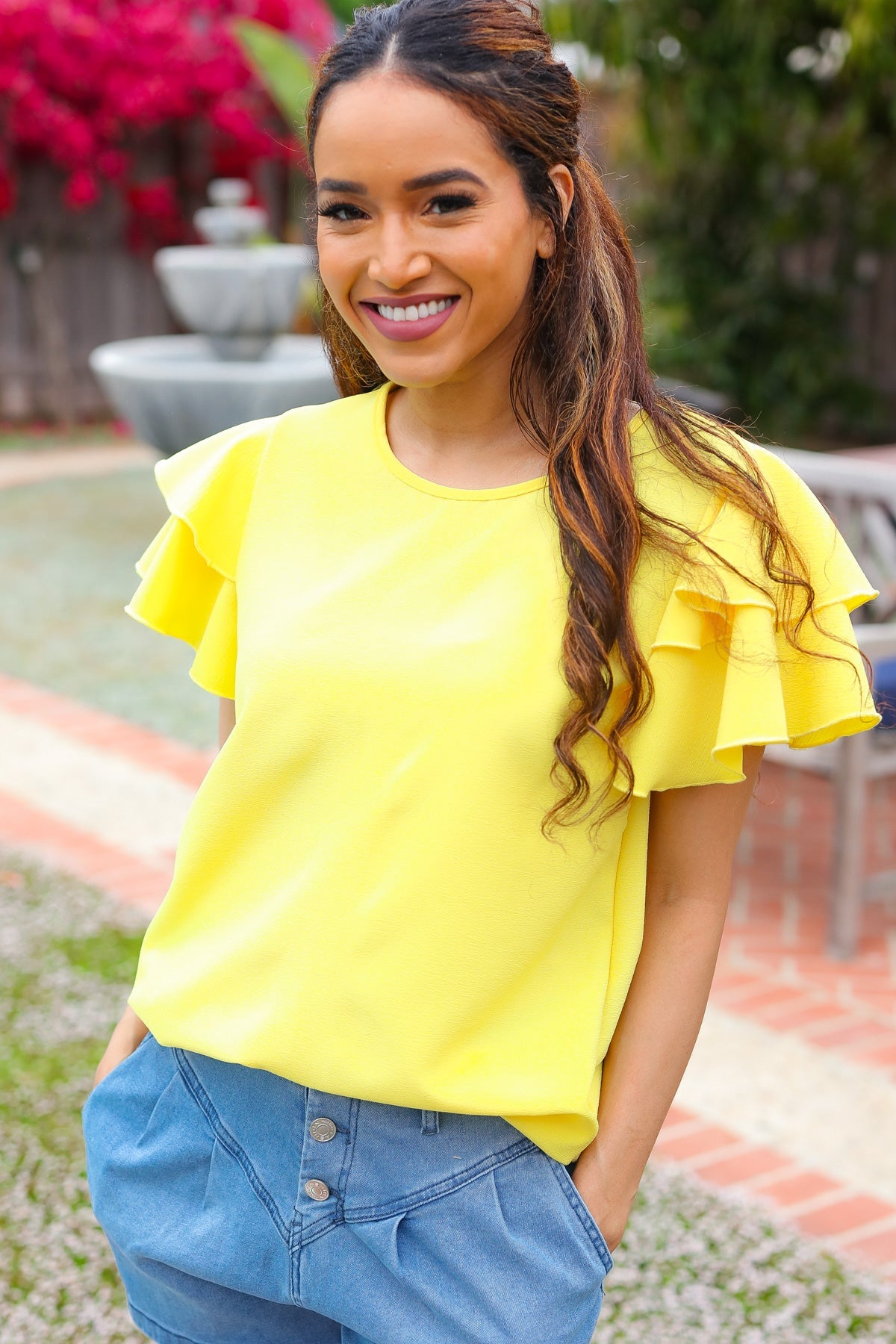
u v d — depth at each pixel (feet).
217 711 18.48
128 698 18.92
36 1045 10.28
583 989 4.02
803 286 38.70
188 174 44.19
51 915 12.39
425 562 3.95
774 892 13.61
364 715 3.83
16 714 18.20
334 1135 4.00
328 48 3.81
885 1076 10.30
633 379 3.95
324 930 3.91
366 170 3.65
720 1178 9.04
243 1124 4.17
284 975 3.99
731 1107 9.88
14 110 38.93
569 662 3.67
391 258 3.68
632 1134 4.13
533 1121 3.98
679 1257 8.19
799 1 29.14
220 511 4.42
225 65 41.34
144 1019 4.36
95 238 43.50
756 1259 8.17
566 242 3.92
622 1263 8.13
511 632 3.77
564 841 3.82
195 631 4.73
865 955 12.30
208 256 25.58
